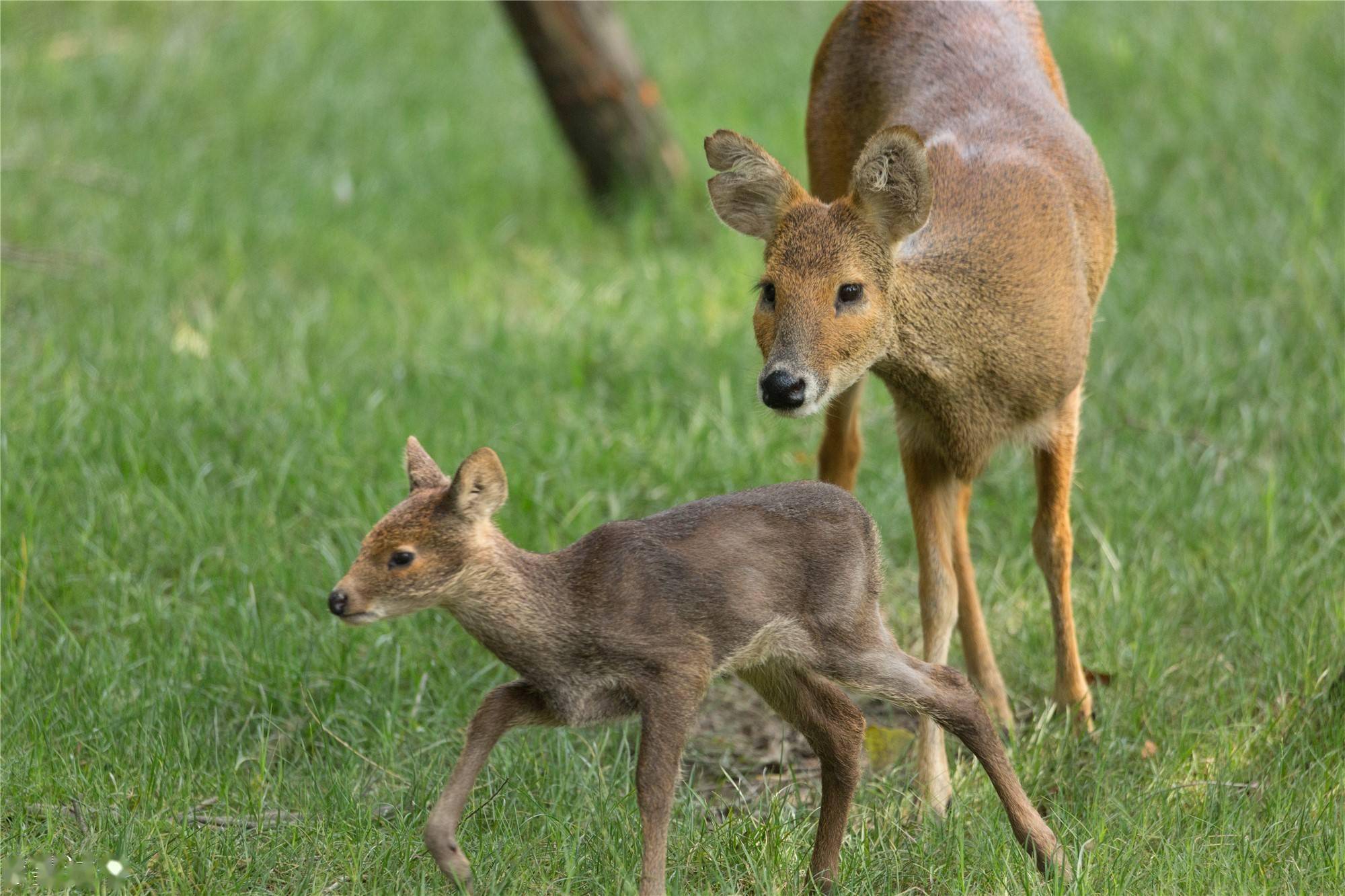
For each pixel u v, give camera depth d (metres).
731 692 9.84
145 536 10.72
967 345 8.59
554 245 17.23
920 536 9.09
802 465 11.94
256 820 7.83
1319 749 8.46
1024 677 9.90
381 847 7.62
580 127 17.73
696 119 20.00
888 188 8.12
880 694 7.22
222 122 19.62
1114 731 8.80
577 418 12.45
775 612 7.01
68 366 12.91
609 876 7.42
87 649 9.22
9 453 11.16
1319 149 16.19
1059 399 9.04
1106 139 17.45
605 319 14.56
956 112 9.74
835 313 8.10
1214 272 14.18
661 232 17.28
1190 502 11.05
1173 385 12.48
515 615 6.70
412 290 15.69
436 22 24.09
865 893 7.34
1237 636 9.64
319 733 8.94
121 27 23.12
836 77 10.81
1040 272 8.80
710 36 23.58
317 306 14.70
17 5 23.11
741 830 7.80
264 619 9.67
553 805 8.09
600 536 6.93
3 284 14.88
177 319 14.27
